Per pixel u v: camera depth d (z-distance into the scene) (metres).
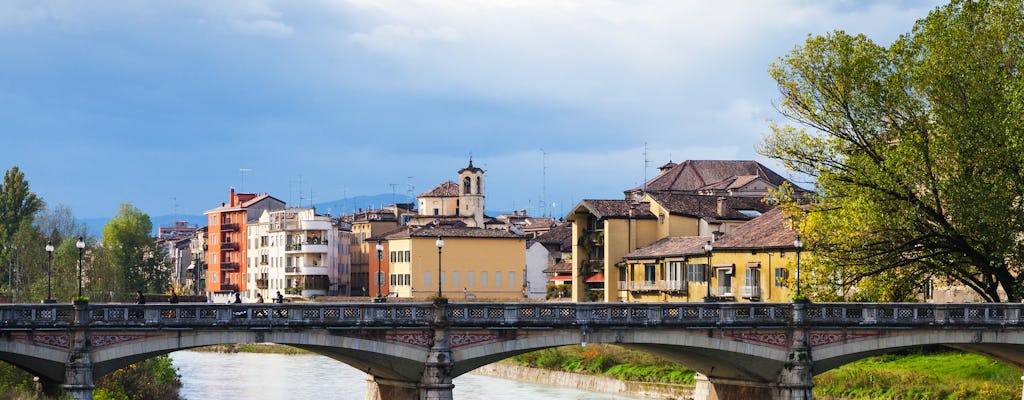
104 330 67.44
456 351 72.69
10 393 75.12
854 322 77.75
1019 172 82.62
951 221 84.75
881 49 87.56
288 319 70.25
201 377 122.88
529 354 124.94
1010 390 84.12
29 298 168.88
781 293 114.50
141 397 93.44
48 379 70.25
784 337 77.56
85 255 190.00
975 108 83.12
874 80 86.50
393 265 199.00
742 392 81.19
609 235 145.62
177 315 68.69
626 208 147.62
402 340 72.00
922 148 83.81
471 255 192.12
